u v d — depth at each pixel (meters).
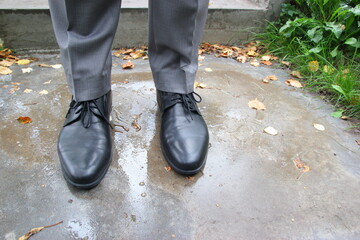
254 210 0.87
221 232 0.80
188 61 1.06
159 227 0.80
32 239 0.75
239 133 1.20
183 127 1.03
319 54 1.81
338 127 1.29
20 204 0.84
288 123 1.29
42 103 1.32
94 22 0.90
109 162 0.96
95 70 0.95
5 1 1.81
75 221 0.80
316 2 1.92
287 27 1.95
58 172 0.95
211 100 1.44
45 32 1.79
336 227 0.84
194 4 0.92
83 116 0.99
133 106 1.34
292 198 0.92
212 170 1.00
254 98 1.48
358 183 1.00
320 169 1.04
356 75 1.57
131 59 1.84
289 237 0.80
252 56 2.01
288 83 1.66
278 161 1.07
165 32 0.98
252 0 2.30
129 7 1.84
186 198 0.89
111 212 0.83
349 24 1.76
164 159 1.04
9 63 1.67
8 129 1.14
